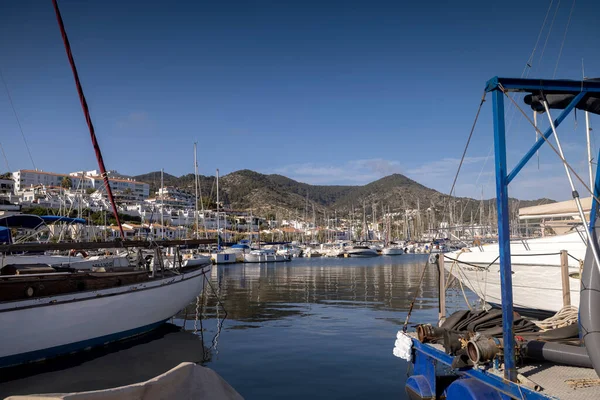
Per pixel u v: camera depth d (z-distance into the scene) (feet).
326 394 26.27
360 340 40.60
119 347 36.91
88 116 48.49
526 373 17.98
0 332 28.66
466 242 65.87
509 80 17.15
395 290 84.17
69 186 393.50
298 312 57.31
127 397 11.21
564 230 61.31
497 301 47.96
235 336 42.22
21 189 381.60
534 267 43.60
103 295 35.32
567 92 17.93
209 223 397.39
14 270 36.55
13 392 25.95
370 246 324.19
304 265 184.14
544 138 16.22
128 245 41.04
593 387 16.15
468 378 19.25
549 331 21.24
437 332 23.65
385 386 27.68
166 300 42.73
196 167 189.88
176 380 12.63
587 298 16.33
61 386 27.20
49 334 31.45
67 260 66.49
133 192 481.87
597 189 19.99
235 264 192.95
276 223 599.98
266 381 28.71
